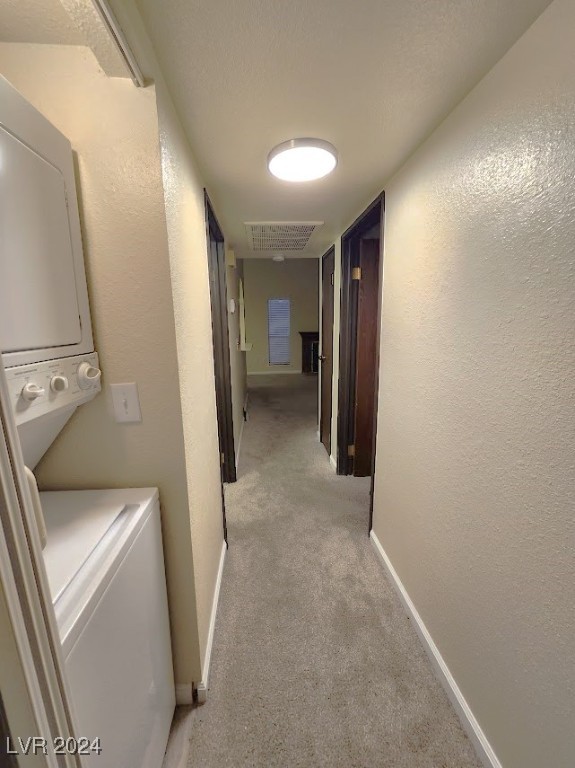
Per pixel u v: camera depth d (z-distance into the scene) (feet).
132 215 2.90
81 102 2.72
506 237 2.85
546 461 2.53
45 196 2.33
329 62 2.84
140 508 2.99
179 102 3.30
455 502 3.74
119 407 3.19
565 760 2.44
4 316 1.93
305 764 3.31
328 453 11.14
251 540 6.81
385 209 5.50
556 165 2.34
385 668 4.25
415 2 2.32
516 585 2.86
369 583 5.66
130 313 3.05
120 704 2.40
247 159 4.47
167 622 3.56
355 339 9.00
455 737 3.52
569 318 2.30
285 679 4.12
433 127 3.85
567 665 2.40
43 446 3.06
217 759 3.35
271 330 27.40
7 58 2.65
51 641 1.45
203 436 4.51
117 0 2.05
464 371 3.51
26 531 1.34
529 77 2.53
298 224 7.74
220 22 2.42
